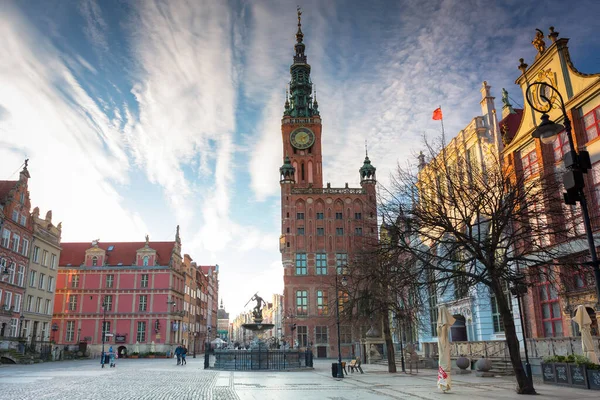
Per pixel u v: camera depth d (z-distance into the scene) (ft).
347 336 241.76
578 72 88.17
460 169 78.59
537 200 65.51
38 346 193.98
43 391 64.64
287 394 61.57
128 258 268.82
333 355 239.09
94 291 257.34
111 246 278.67
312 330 242.58
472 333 126.62
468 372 98.37
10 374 101.40
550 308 93.91
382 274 89.51
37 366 143.13
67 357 209.87
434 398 55.06
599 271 37.96
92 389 68.23
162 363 174.19
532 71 100.83
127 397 58.34
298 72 325.83
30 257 197.16
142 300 256.52
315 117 307.17
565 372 64.80
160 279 259.80
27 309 196.03
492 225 65.77
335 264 251.60
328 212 260.83
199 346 356.59
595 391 58.13
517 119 128.77
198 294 358.23
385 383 78.28
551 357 69.10
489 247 63.21
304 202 262.47
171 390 67.72
